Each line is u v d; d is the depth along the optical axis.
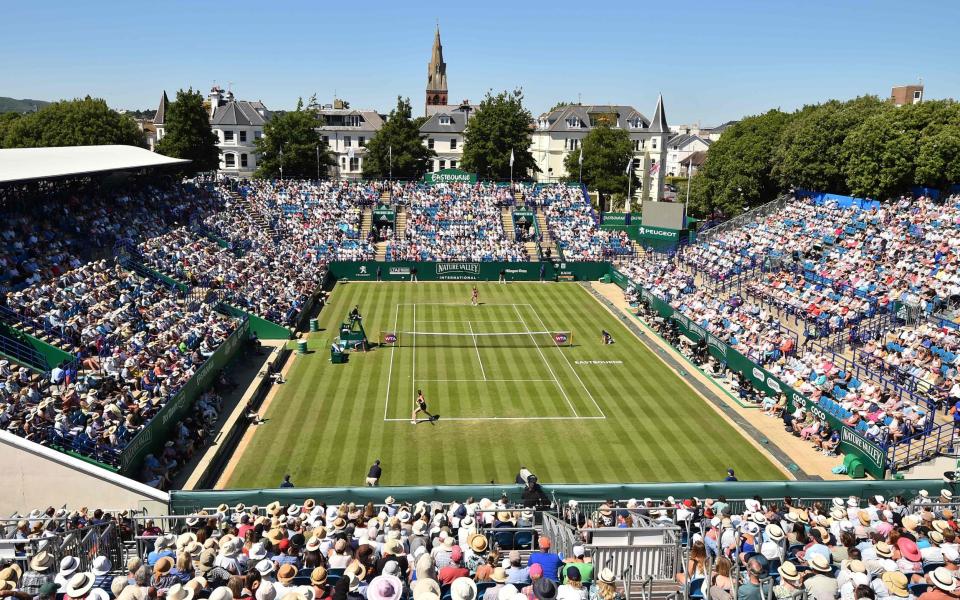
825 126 84.38
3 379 35.19
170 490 31.56
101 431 33.00
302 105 128.12
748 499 26.88
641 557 18.67
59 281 48.12
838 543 21.03
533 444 39.28
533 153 169.50
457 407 44.72
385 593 14.89
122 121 116.81
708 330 56.28
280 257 79.38
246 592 15.12
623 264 87.25
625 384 49.91
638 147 165.50
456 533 22.25
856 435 37.03
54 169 55.41
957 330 46.81
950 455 35.03
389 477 34.94
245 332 54.62
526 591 15.02
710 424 42.81
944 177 72.94
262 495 28.73
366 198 101.06
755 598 14.21
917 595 16.55
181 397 39.03
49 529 23.70
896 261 61.53
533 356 56.19
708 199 112.25
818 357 46.25
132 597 14.44
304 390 47.41
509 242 93.06
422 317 68.00
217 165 123.19
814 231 74.81
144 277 56.72
